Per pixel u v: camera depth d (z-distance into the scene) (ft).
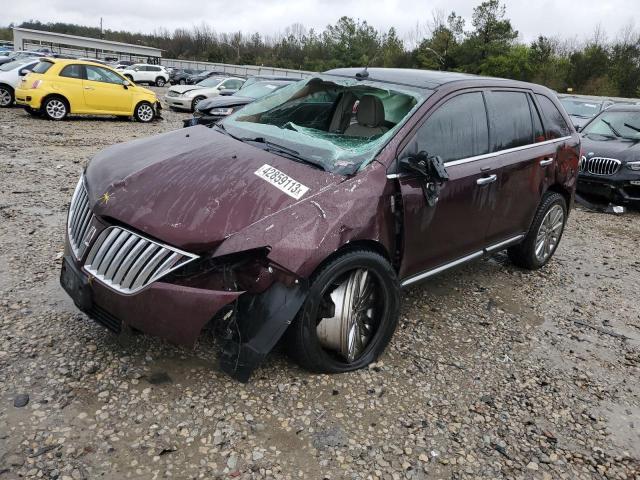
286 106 14.69
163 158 11.03
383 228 10.62
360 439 9.11
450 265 13.32
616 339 13.87
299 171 10.47
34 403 9.04
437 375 11.28
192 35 322.75
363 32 242.37
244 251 8.88
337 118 14.55
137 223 9.27
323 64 243.19
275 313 9.18
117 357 10.48
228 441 8.69
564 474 8.95
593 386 11.60
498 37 191.72
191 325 8.81
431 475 8.55
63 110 47.55
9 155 29.55
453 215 12.59
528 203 15.61
